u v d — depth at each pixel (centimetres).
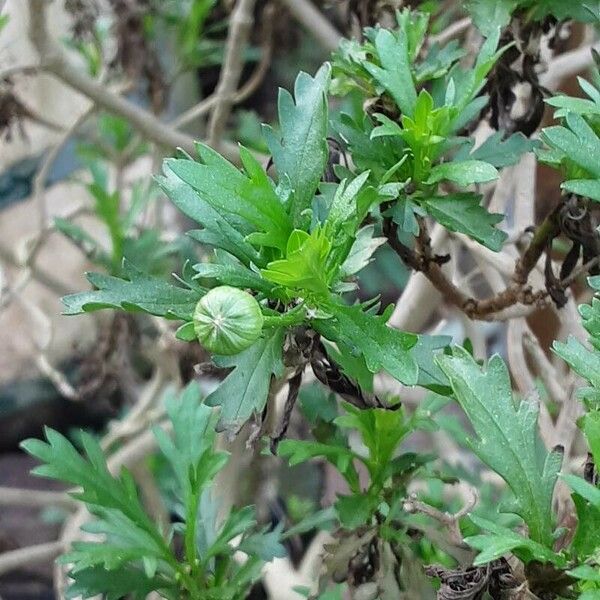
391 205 24
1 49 48
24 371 78
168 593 28
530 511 22
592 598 20
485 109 30
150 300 22
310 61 72
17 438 81
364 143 25
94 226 68
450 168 24
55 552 42
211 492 32
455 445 52
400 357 21
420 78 26
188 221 64
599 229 25
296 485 54
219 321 20
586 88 24
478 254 33
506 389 22
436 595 27
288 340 22
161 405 50
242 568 29
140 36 50
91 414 80
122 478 28
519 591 22
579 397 23
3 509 74
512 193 36
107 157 54
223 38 63
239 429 22
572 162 24
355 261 22
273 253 22
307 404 29
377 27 28
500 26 26
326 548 28
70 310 22
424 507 26
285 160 22
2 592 61
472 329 38
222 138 50
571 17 27
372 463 28
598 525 21
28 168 71
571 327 30
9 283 58
